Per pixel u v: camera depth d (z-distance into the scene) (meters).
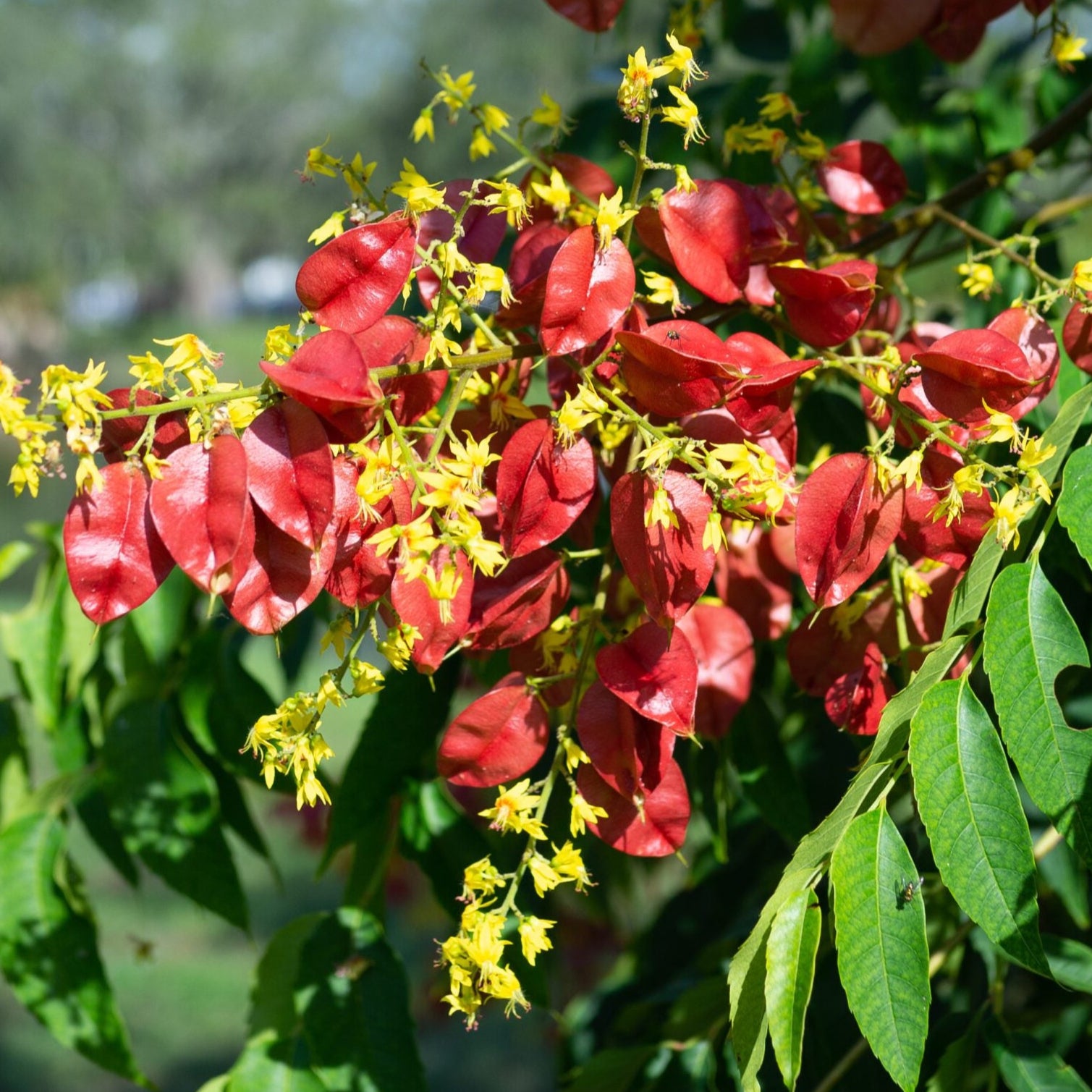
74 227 25.30
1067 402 1.04
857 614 1.17
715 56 2.10
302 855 6.40
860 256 1.42
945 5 1.49
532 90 18.53
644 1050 1.42
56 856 1.53
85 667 1.69
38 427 0.87
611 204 1.01
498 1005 5.12
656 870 2.04
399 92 22.77
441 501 0.91
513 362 1.11
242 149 27.72
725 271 1.13
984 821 0.88
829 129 1.85
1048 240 1.64
